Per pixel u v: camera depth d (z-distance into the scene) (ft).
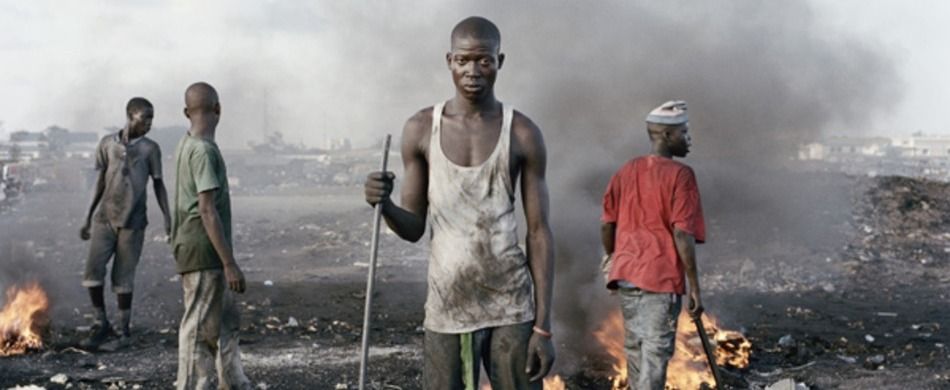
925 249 41.06
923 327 25.05
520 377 10.24
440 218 10.30
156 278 35.73
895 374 18.85
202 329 14.61
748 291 32.53
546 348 10.14
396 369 18.94
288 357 20.18
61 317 25.53
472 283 10.17
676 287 14.69
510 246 10.22
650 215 14.89
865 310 28.32
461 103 10.33
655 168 15.03
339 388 17.26
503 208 10.21
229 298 15.21
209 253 14.55
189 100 14.89
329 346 21.58
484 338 10.32
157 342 22.21
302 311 27.22
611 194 15.64
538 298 10.22
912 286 33.88
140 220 22.11
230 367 15.28
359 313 27.04
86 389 17.25
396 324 25.07
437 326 10.30
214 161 14.57
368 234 53.36
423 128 10.48
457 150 10.23
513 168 10.27
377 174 10.03
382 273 38.09
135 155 21.95
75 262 38.40
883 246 41.14
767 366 19.71
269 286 33.06
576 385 17.34
